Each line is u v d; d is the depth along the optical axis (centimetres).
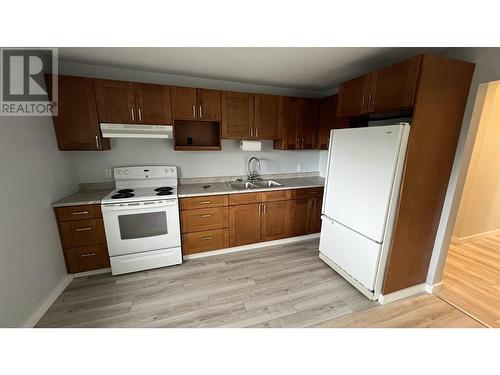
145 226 227
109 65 228
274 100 286
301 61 210
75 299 193
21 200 162
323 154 360
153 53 194
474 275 231
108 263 229
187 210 246
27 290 161
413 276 196
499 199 321
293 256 271
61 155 219
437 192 181
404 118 195
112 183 260
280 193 285
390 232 176
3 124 150
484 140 278
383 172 170
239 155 316
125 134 225
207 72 248
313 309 183
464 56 167
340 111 228
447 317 174
